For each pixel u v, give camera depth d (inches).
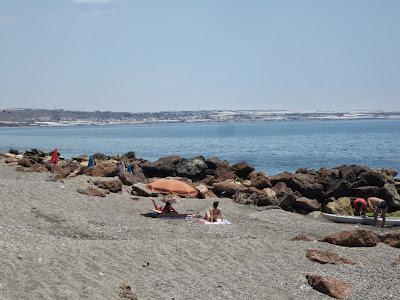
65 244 647.8
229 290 565.0
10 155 2257.6
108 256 619.5
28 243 629.3
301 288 588.4
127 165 1726.1
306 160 3312.0
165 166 1692.9
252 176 1654.8
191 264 637.9
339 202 1280.8
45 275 507.2
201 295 540.4
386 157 3479.3
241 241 748.0
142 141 6122.1
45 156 2377.0
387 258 722.2
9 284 475.5
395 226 1144.2
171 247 692.1
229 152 4040.4
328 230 1010.1
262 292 567.8
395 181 1598.2
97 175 1489.9
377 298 572.7
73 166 1724.9
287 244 756.0
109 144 5442.9
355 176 1471.5
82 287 497.7
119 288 518.0
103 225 896.3
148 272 592.4
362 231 799.1
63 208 995.9
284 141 5713.6
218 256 676.1
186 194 1050.1
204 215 1077.1
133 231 856.3
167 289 546.9
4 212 888.9
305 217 1200.2
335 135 7155.5
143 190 1251.8
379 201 1178.6
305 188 1408.7
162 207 1099.9
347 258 711.7
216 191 1382.9
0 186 1104.8
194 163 1686.8
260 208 1241.4
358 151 4067.4
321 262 679.7
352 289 593.3
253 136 7180.1
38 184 1175.6
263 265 655.8
